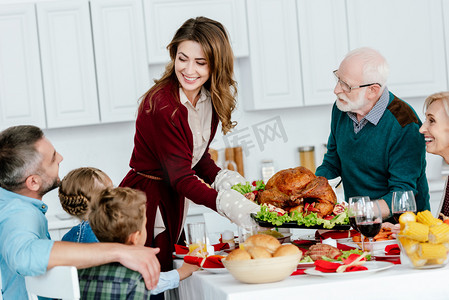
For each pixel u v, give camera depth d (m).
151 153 2.47
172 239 2.51
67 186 2.23
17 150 1.94
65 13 3.94
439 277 1.60
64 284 1.59
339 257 1.82
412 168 2.60
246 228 1.94
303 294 1.56
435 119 2.30
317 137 4.60
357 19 4.21
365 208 1.81
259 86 4.16
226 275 1.85
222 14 4.09
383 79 2.62
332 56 4.20
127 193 1.80
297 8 4.16
